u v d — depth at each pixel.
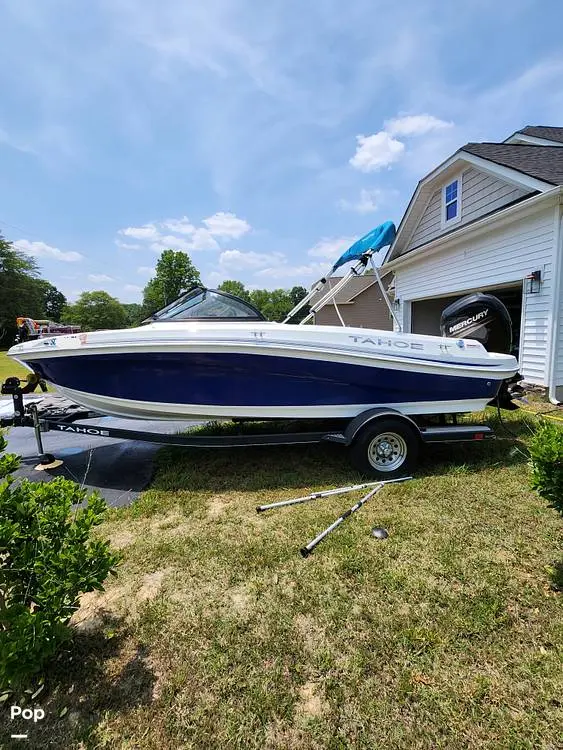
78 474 3.74
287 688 1.49
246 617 1.85
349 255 4.59
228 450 4.32
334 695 1.46
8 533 1.39
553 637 1.70
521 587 2.01
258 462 3.95
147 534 2.60
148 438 3.64
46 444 4.77
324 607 1.90
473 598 1.93
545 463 1.90
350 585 2.04
